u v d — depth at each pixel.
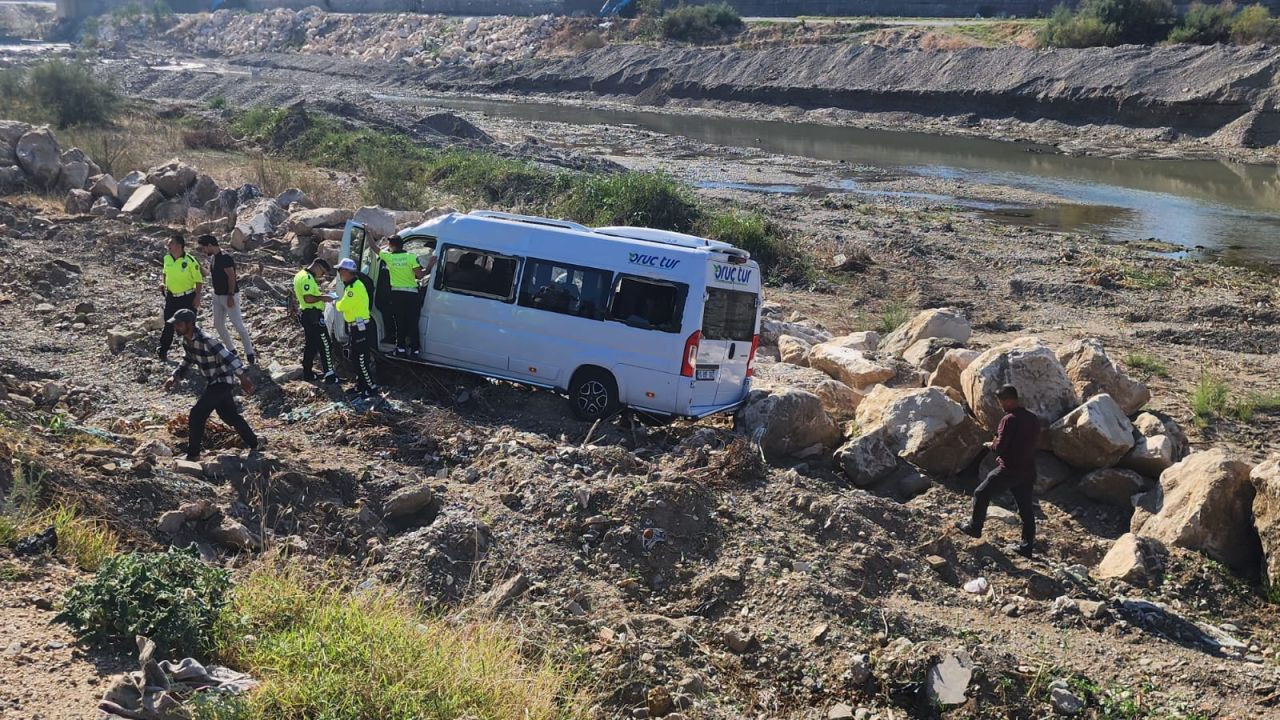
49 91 43.41
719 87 83.62
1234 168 50.62
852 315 22.22
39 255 17.77
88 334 14.42
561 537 9.27
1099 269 26.78
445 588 8.33
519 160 41.12
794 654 8.05
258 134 42.78
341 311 12.40
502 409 12.92
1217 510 10.07
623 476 10.38
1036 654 8.36
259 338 14.74
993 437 11.99
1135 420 12.52
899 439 12.00
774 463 11.77
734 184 43.22
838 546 9.78
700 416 12.37
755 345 13.09
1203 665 8.31
